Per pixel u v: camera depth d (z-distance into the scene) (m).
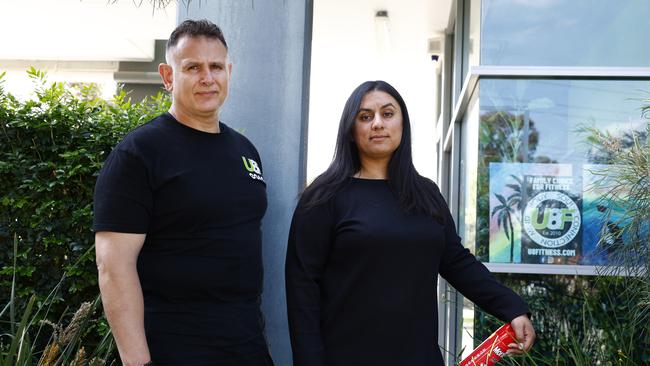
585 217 3.34
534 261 3.35
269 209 2.68
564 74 3.43
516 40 3.64
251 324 1.95
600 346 2.91
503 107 3.48
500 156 3.45
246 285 1.95
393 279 2.02
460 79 5.38
